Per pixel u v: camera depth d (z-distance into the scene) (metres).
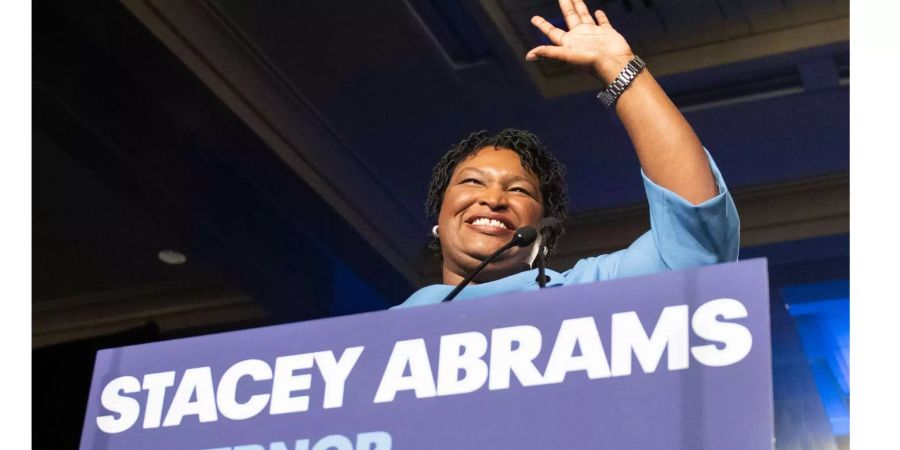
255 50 4.59
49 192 5.29
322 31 4.43
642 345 1.22
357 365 1.33
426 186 5.02
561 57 1.88
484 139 2.23
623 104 1.86
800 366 4.25
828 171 4.57
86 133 4.88
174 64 4.47
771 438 1.13
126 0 4.26
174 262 5.52
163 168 5.00
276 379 1.37
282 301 5.38
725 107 4.46
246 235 5.20
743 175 4.69
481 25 4.23
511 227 2.06
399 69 4.56
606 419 1.21
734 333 1.19
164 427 1.40
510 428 1.24
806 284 4.57
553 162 2.24
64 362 5.06
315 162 4.93
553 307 1.28
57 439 4.89
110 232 5.43
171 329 5.59
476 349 1.29
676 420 1.18
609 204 4.81
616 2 4.17
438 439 1.26
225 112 4.66
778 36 4.18
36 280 5.73
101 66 4.55
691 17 4.18
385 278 5.16
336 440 1.31
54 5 4.33
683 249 1.83
